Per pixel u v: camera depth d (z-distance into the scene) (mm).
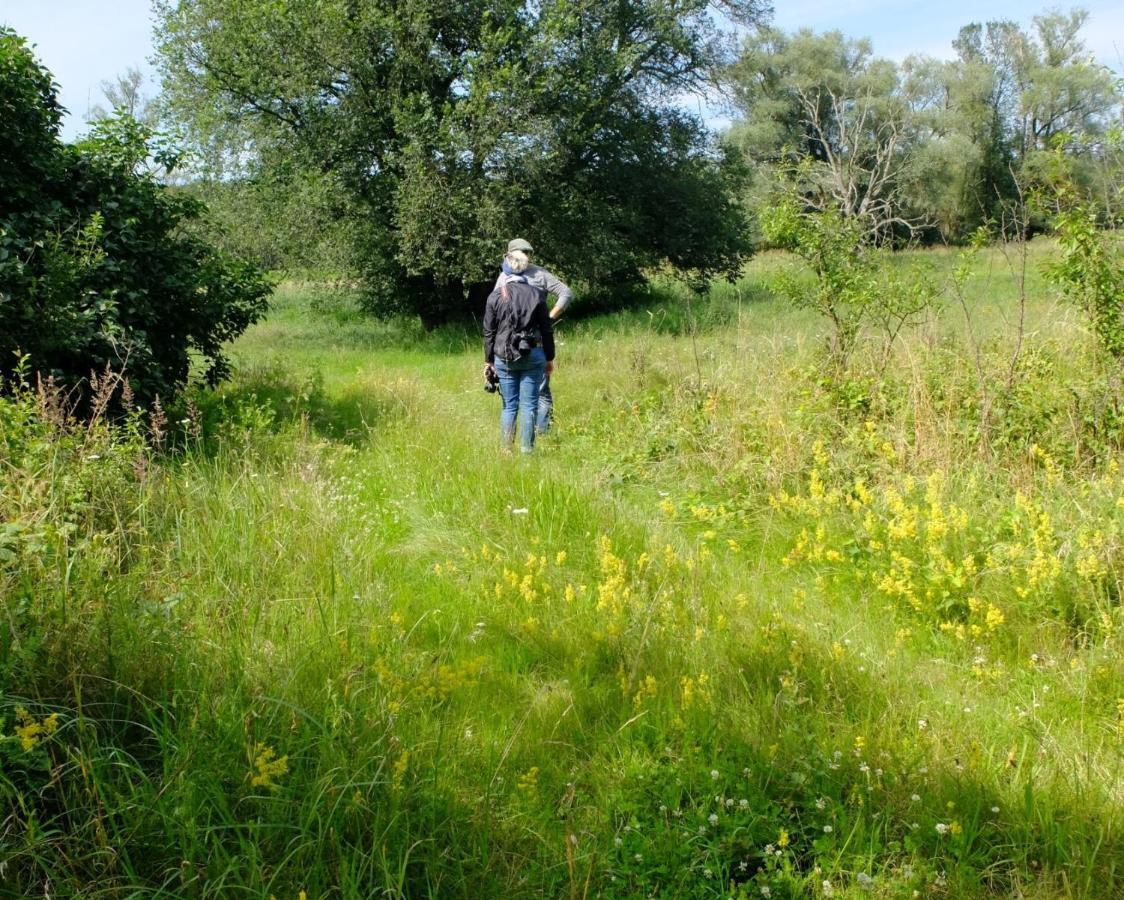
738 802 2695
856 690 3340
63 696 2764
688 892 2387
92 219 7168
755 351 8969
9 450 4441
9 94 7125
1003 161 38500
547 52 17094
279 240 17875
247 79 16797
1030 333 7609
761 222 8188
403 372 12312
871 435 6238
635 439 7211
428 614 3918
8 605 2934
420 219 16516
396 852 2352
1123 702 3178
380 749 2695
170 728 2738
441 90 18531
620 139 20375
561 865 2420
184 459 5941
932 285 7824
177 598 3363
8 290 6512
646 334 13516
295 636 3459
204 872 2227
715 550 5121
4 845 2203
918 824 2592
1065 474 5531
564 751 2990
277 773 2438
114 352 6969
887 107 39969
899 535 4605
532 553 4730
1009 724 3201
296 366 12820
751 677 3406
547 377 7879
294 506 4828
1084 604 3992
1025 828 2584
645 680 3264
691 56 21188
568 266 19734
